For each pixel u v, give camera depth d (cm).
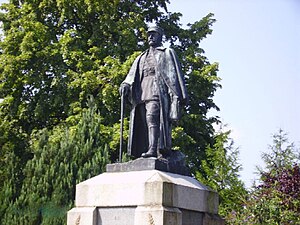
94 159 2147
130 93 1209
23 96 2834
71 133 2427
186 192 1120
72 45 2780
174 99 1177
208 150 2800
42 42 2780
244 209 2048
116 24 2802
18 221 2089
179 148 2644
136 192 1093
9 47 2797
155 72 1199
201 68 2959
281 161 2325
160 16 3102
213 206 1182
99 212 1126
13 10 2903
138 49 2789
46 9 2894
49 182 2127
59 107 2781
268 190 2077
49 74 2808
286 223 1947
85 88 2628
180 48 3097
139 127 1223
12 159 2264
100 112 2653
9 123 2764
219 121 3014
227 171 2727
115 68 2625
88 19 2886
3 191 2166
